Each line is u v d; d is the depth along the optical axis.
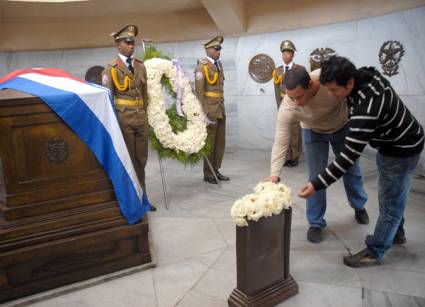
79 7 5.10
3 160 2.22
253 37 5.63
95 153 2.45
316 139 2.79
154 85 3.74
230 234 3.05
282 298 2.15
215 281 2.39
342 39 4.91
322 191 2.79
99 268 2.45
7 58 5.64
